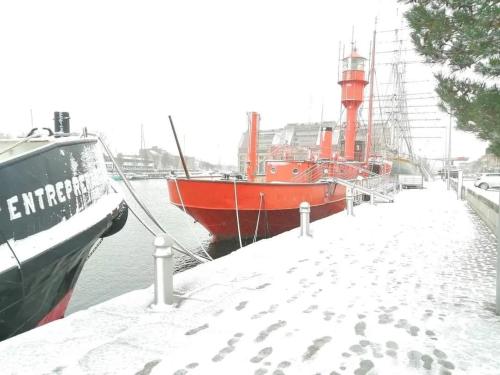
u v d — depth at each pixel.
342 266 7.05
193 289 5.65
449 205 19.84
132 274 14.38
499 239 4.55
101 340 3.90
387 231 11.15
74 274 6.34
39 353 3.62
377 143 40.66
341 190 21.42
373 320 4.43
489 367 3.33
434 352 3.62
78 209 5.92
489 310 4.73
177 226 26.17
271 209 14.88
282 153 21.64
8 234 4.51
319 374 3.25
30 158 4.93
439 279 6.21
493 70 5.74
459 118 6.36
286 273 6.55
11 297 4.54
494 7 4.68
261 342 3.86
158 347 3.75
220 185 14.01
